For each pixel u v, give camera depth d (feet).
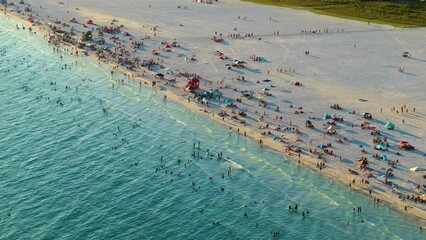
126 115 357.20
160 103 372.79
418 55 463.42
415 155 298.56
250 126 335.67
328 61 447.01
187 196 266.16
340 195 266.57
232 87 392.68
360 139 316.60
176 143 319.68
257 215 251.80
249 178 282.56
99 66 444.14
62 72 435.12
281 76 414.21
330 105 361.92
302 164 293.64
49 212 250.37
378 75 417.69
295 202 262.06
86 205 256.73
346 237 237.25
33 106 371.15
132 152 309.42
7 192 265.54
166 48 476.54
